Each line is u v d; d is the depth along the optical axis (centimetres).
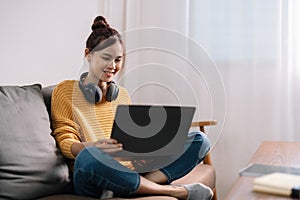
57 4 251
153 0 270
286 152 162
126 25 272
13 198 136
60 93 173
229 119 260
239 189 98
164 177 167
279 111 251
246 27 257
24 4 236
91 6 268
